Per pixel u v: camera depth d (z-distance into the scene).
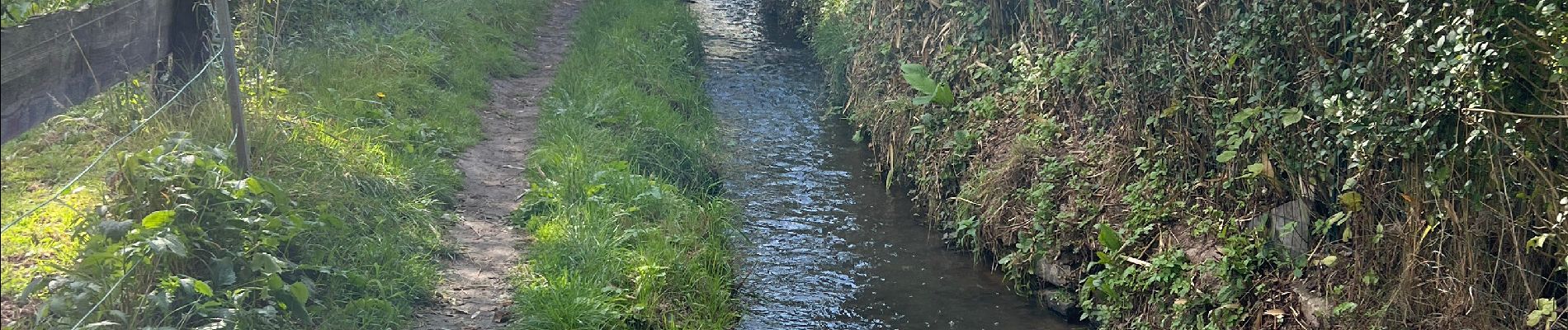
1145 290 5.14
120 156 4.12
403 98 7.82
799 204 7.50
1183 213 5.27
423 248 5.36
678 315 5.23
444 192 6.24
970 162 6.87
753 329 5.37
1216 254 4.95
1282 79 4.61
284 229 4.57
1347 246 4.57
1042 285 5.85
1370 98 4.06
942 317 5.65
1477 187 3.82
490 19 11.46
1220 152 5.12
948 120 7.32
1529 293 3.69
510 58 10.30
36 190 4.79
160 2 5.04
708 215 6.70
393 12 10.27
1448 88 3.74
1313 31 4.37
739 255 6.38
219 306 3.99
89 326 3.46
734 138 9.27
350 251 4.91
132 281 3.82
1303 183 4.65
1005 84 7.02
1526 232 3.74
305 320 4.16
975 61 7.35
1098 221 5.65
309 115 6.65
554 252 5.45
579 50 11.07
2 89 3.26
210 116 5.23
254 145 5.34
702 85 11.22
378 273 4.80
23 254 4.16
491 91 9.21
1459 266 3.92
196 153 4.43
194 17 5.37
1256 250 4.80
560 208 6.04
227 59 4.76
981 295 5.95
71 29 3.86
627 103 8.88
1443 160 3.88
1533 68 3.57
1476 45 3.51
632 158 7.62
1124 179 5.71
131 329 3.63
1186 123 5.33
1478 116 3.63
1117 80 5.90
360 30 9.40
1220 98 4.89
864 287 6.01
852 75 9.81
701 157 8.30
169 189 4.09
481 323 4.71
